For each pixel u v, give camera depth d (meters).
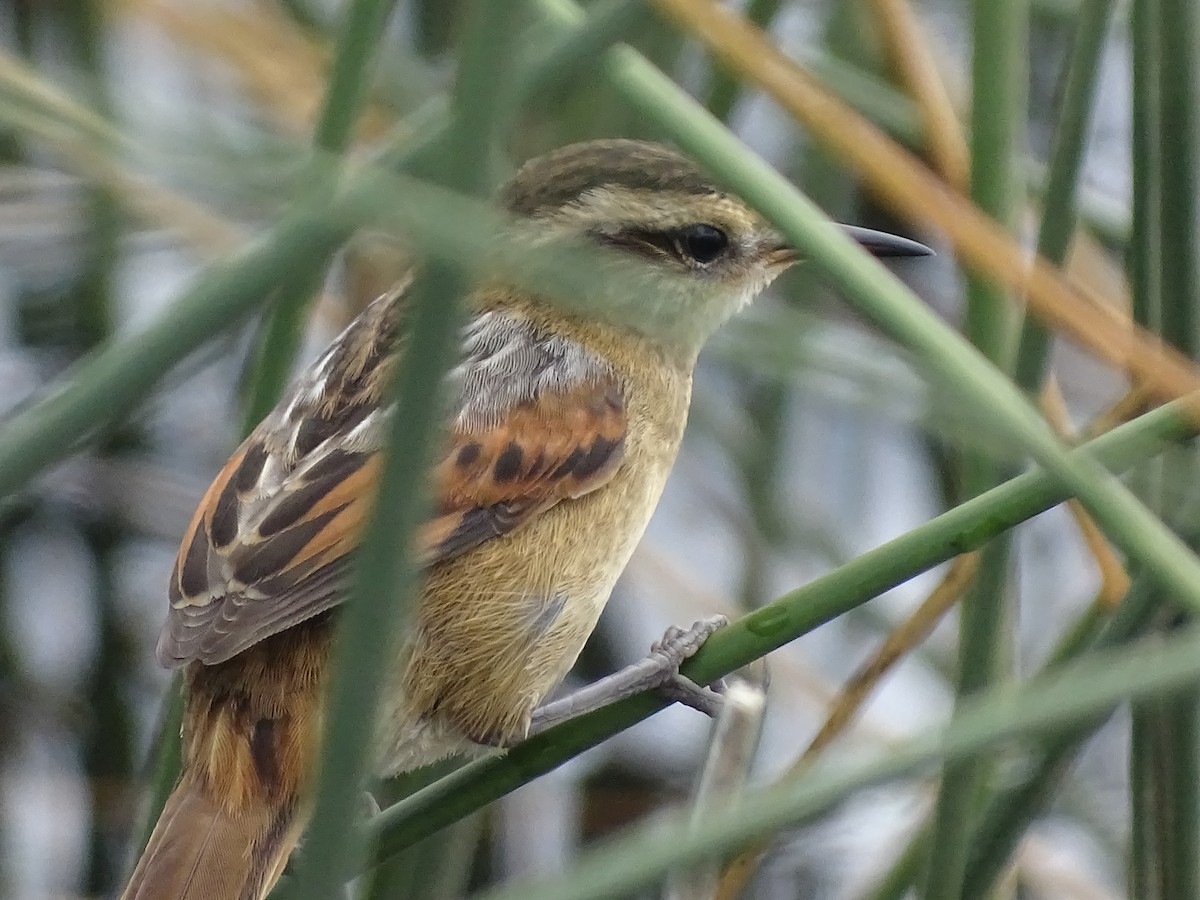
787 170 11.40
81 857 11.43
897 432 12.28
